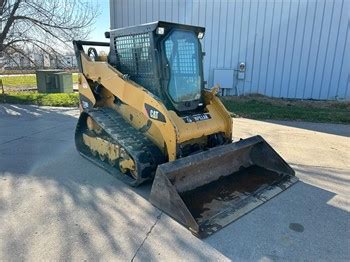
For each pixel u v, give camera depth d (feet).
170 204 10.22
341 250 8.68
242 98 34.81
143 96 12.28
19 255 8.24
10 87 48.65
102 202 11.25
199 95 13.58
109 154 14.24
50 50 42.19
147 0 36.78
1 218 10.02
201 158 11.31
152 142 12.76
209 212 10.31
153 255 8.36
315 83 33.96
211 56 36.27
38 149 17.60
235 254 8.47
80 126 16.90
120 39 13.89
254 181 12.64
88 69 15.70
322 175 14.11
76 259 8.13
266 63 34.88
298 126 23.73
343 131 22.43
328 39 32.48
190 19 35.81
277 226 9.81
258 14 33.71
